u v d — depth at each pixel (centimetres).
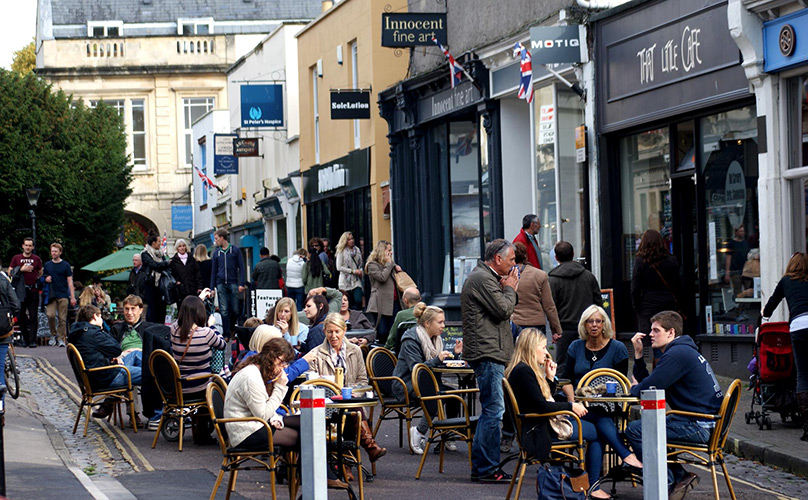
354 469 1465
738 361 1995
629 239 2380
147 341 1798
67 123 5716
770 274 1920
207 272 3086
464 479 1401
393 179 3522
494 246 1373
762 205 1933
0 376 2011
